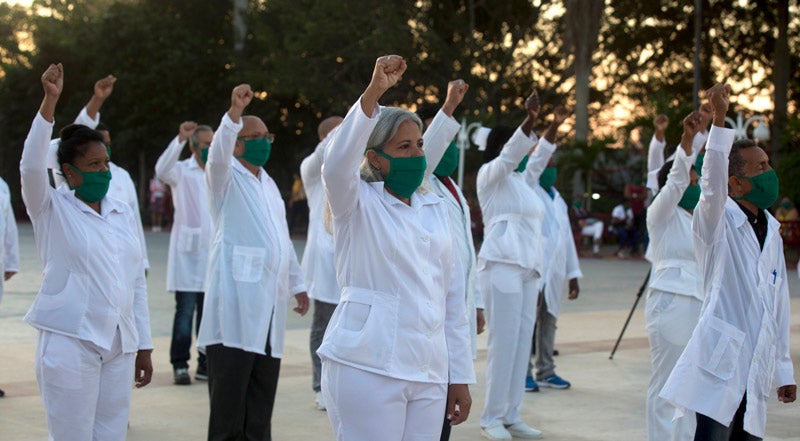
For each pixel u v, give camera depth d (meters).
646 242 24.89
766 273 4.94
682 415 5.02
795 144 27.19
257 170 6.51
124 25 37.75
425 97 35.19
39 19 42.66
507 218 7.22
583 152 28.80
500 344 7.16
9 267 8.25
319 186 8.05
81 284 4.94
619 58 36.03
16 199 44.19
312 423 7.41
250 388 6.29
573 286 9.37
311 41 33.00
